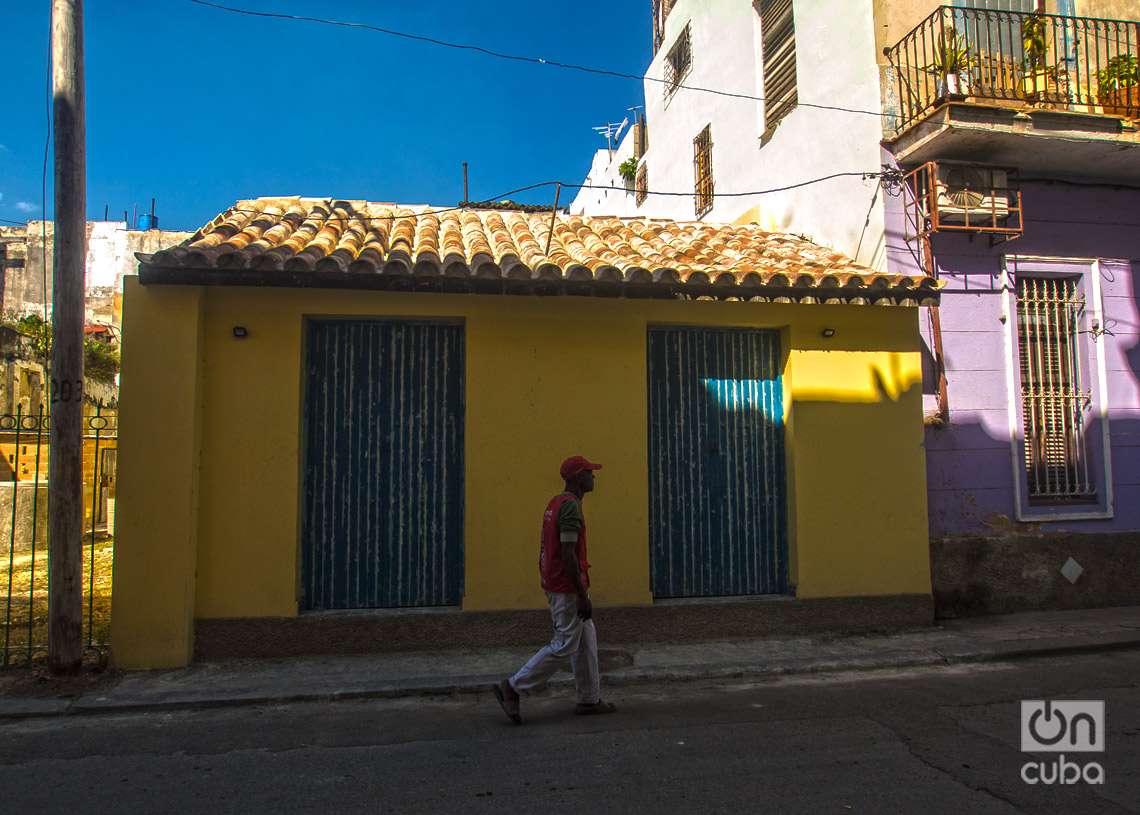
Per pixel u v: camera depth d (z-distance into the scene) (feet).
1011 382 28.43
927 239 27.99
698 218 46.21
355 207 32.71
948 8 27.20
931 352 27.94
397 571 23.56
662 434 25.43
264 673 20.65
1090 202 29.96
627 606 23.99
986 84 30.25
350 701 19.06
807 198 33.09
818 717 17.49
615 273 23.13
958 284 28.48
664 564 25.09
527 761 14.93
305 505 23.21
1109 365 29.55
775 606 24.89
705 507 25.50
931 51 29.17
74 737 16.51
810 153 33.04
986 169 27.89
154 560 21.15
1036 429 29.17
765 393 26.18
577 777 14.11
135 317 21.58
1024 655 22.94
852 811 12.62
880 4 29.32
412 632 22.80
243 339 22.58
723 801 13.03
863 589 25.43
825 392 25.67
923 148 27.43
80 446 20.39
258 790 13.66
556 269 22.85
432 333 24.29
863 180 29.30
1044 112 26.53
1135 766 14.46
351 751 15.56
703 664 21.61
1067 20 31.60
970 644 23.52
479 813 12.66
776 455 26.07
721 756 15.08
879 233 28.37
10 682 19.66
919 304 25.66
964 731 16.48
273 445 22.50
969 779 13.89
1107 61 29.89
